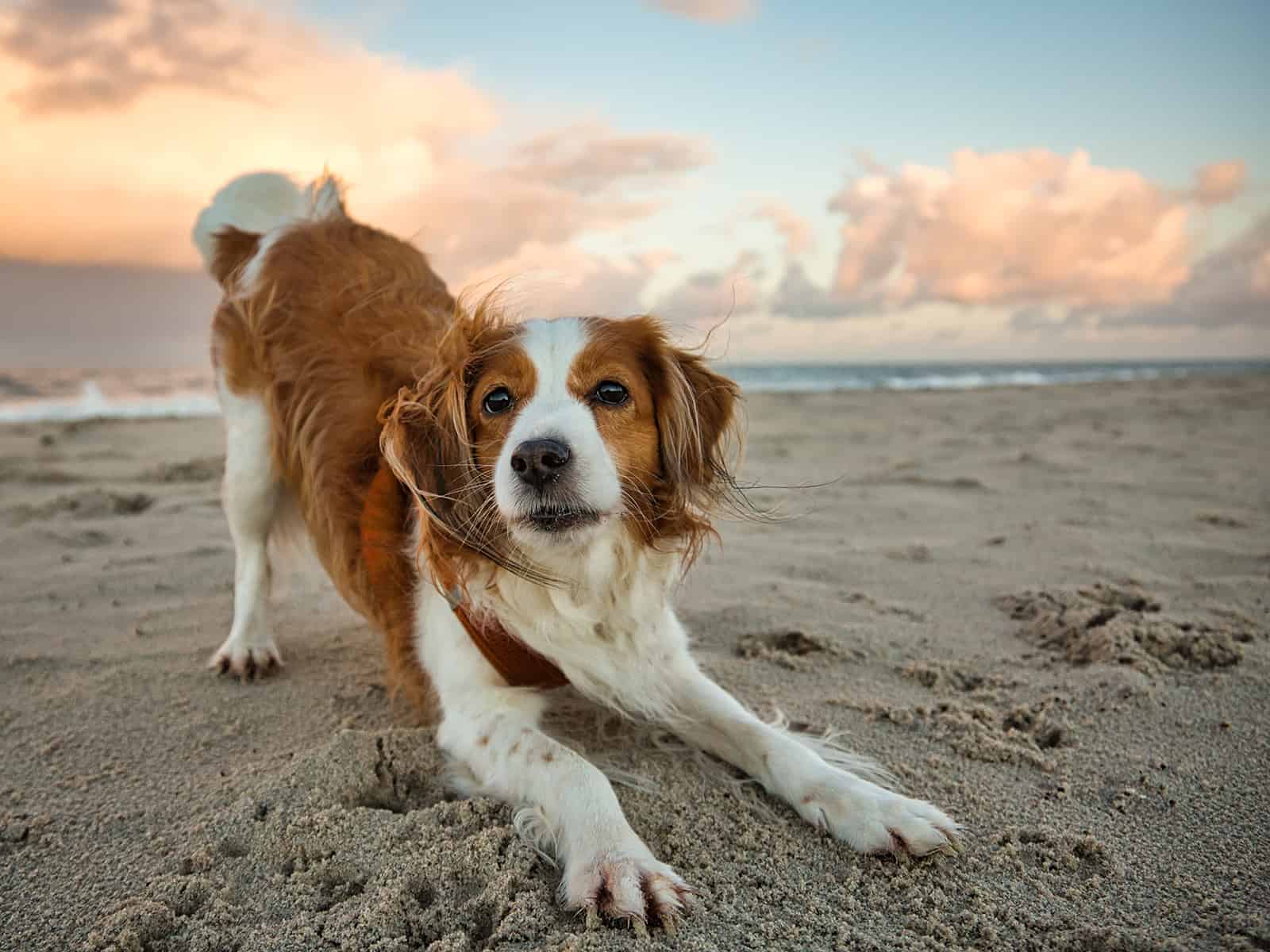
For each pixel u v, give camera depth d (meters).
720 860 0.43
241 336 0.72
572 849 0.43
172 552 0.99
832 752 0.52
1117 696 0.58
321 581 0.90
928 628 0.72
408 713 0.60
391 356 0.64
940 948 0.36
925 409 2.73
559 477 0.46
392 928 0.38
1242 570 0.84
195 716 0.60
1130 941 0.36
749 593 0.82
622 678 0.54
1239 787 0.47
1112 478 1.35
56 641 0.72
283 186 0.81
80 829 0.46
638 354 0.53
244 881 0.41
